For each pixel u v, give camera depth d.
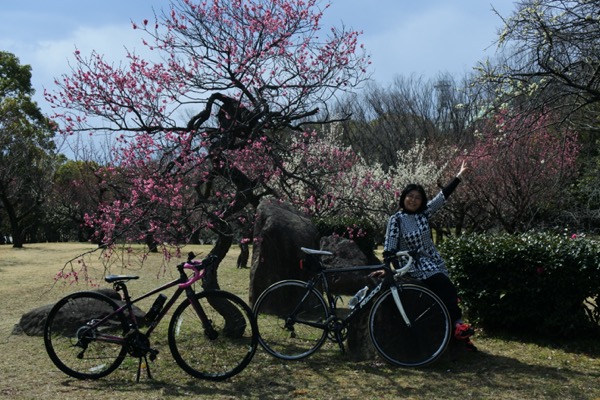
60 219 34.84
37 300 9.65
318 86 7.30
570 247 5.88
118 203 6.04
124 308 4.92
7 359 5.51
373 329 5.20
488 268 6.17
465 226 18.83
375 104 31.48
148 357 5.30
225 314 5.27
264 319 5.47
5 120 27.73
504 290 6.03
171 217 6.02
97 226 6.56
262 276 7.25
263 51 7.16
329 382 4.62
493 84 7.55
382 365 5.09
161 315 4.90
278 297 5.49
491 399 4.17
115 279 4.87
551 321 5.84
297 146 7.69
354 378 4.73
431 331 5.16
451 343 5.29
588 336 5.93
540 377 4.72
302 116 7.19
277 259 7.23
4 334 6.73
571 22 6.62
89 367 4.86
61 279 12.31
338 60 7.49
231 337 5.25
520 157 13.30
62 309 5.13
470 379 4.68
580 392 4.32
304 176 7.68
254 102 6.89
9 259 17.77
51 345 4.87
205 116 6.86
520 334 6.14
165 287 5.00
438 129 30.08
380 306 5.24
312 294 5.38
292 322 5.35
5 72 31.91
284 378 4.75
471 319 6.51
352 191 12.12
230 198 6.60
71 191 31.67
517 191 13.40
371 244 12.75
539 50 6.75
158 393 4.38
